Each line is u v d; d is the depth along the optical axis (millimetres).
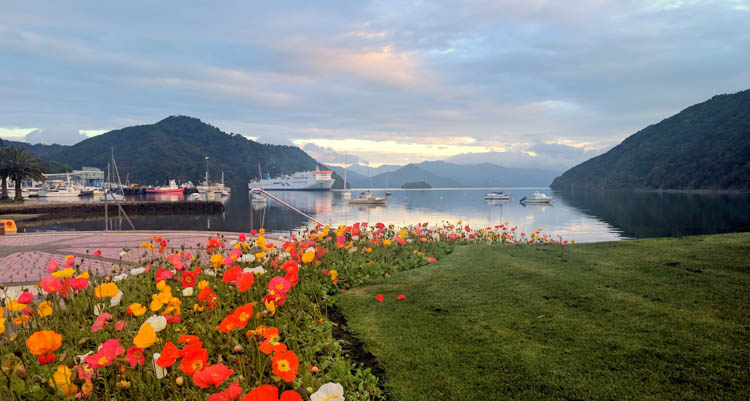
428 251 9242
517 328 4086
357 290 5977
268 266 5465
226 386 2604
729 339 3461
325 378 3092
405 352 3748
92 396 2332
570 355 3443
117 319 3939
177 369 2703
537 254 8008
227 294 4480
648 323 3928
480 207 79375
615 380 3023
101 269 8094
